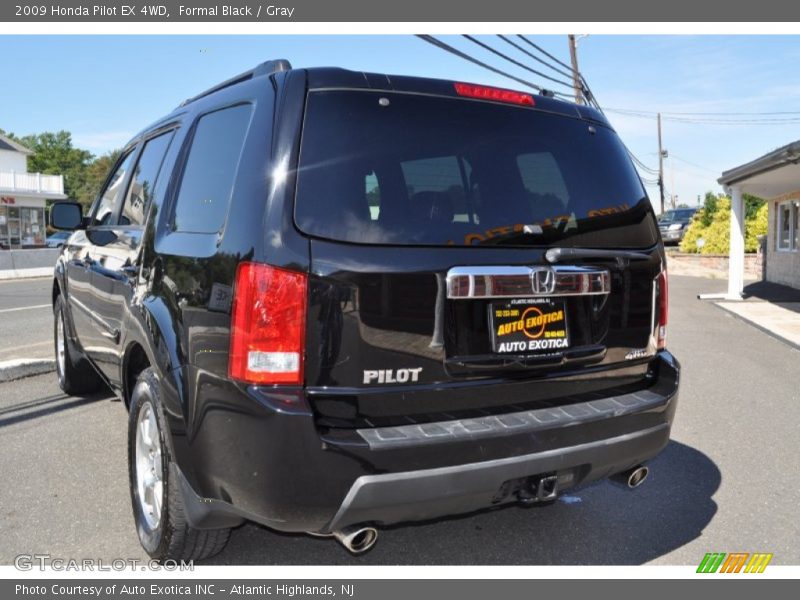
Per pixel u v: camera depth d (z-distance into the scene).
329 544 3.65
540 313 3.07
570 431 2.96
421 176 2.90
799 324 11.91
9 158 48.97
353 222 2.72
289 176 2.68
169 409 2.96
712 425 5.94
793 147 11.10
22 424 5.42
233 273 2.70
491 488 2.78
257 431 2.57
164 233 3.46
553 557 3.55
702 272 23.86
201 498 2.82
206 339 2.81
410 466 2.63
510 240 3.02
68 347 5.70
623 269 3.35
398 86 2.98
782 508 4.18
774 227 20.66
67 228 5.13
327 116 2.80
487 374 2.93
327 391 2.64
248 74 3.32
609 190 3.43
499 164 3.11
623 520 3.99
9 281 21.23
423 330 2.78
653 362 3.56
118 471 4.50
